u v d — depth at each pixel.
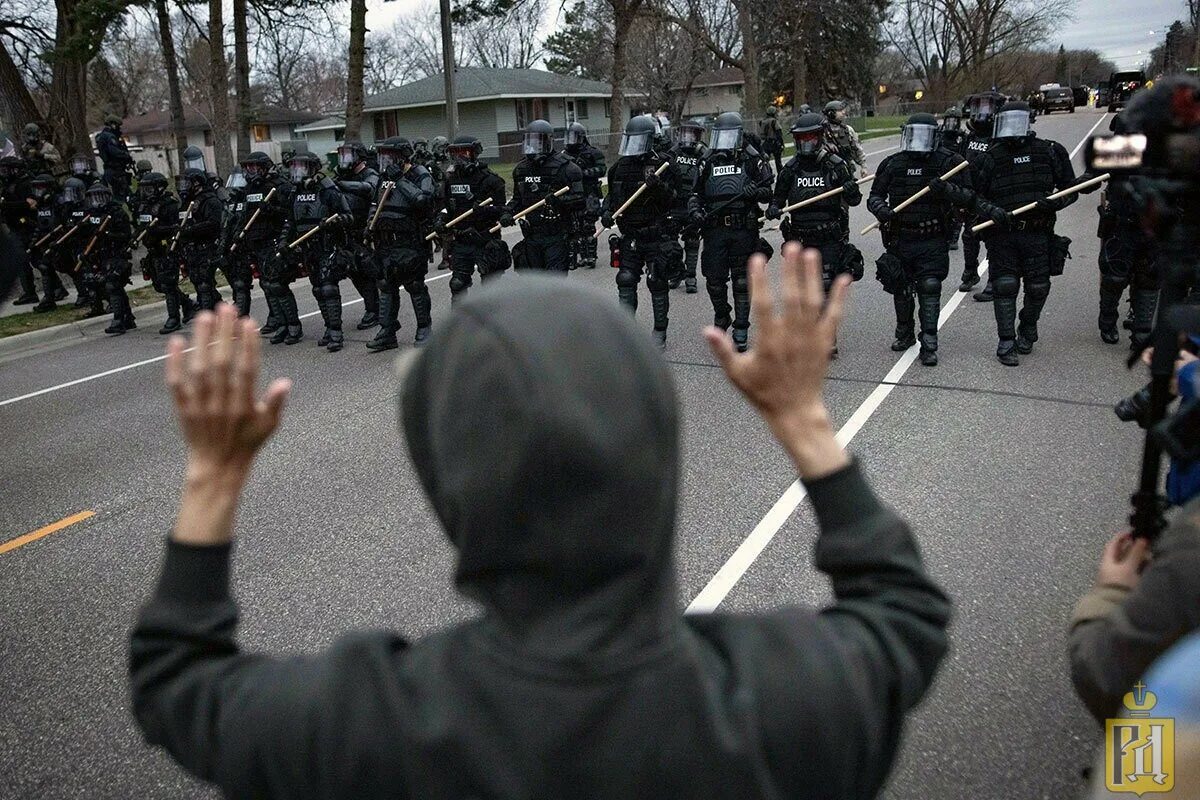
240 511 5.34
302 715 0.91
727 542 4.62
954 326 8.59
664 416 0.88
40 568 4.84
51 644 4.07
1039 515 4.75
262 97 70.94
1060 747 3.05
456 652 0.92
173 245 10.62
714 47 33.91
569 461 0.81
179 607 1.02
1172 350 1.74
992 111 9.79
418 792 0.87
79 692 3.69
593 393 0.83
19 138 20.11
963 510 4.86
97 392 8.37
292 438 6.57
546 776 0.85
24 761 3.29
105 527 5.33
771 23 42.50
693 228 7.95
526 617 0.88
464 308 0.90
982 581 4.13
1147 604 1.42
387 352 9.05
